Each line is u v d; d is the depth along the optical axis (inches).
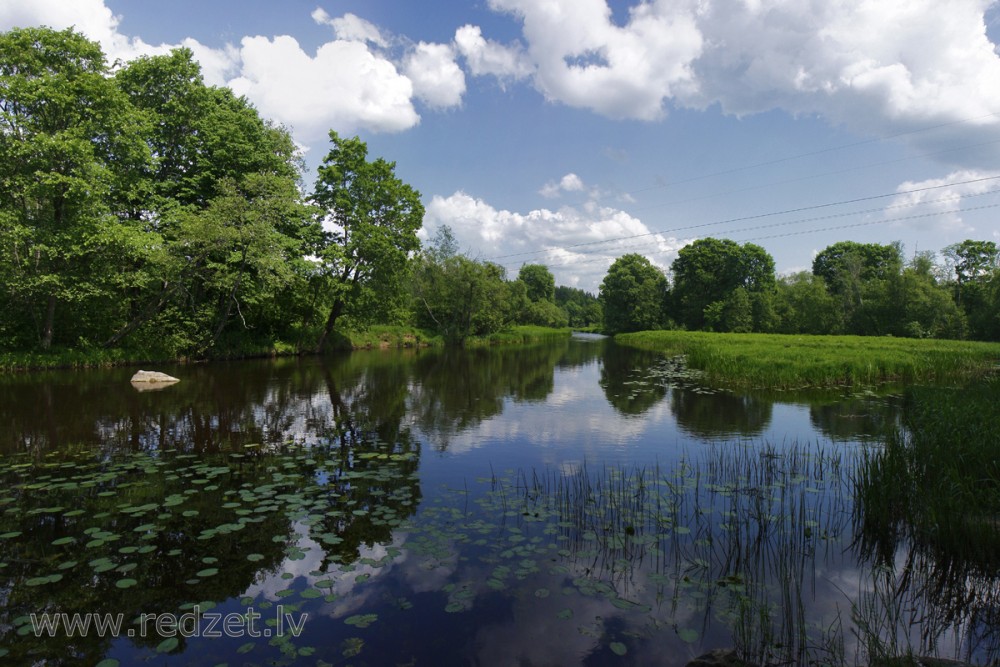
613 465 351.3
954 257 2330.2
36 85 778.2
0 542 223.6
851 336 1754.4
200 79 1044.5
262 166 1121.4
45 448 383.9
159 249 887.1
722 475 327.0
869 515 243.1
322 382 772.6
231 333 1174.3
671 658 149.3
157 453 370.9
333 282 1262.3
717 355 917.2
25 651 151.6
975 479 253.1
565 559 211.0
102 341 969.5
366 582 191.8
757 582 194.1
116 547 218.4
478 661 147.3
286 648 152.8
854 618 170.9
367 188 1342.3
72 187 790.5
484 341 2000.5
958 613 175.9
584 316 4874.5
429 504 273.6
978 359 924.0
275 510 261.3
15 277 789.2
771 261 2797.7
